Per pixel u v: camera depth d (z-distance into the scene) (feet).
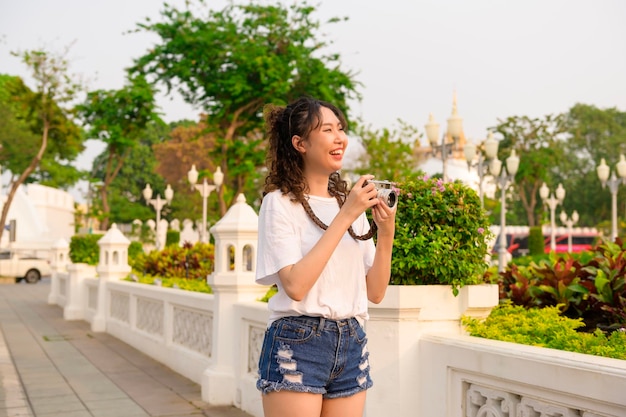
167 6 85.71
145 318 31.07
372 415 12.26
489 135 54.75
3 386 22.49
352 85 90.53
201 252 40.63
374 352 12.32
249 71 85.20
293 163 7.92
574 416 9.14
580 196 175.22
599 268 17.21
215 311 20.30
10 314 50.21
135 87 86.69
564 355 9.39
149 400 20.26
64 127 98.17
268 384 7.50
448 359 11.50
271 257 7.50
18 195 131.95
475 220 13.55
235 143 87.10
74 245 52.16
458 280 12.94
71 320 45.91
